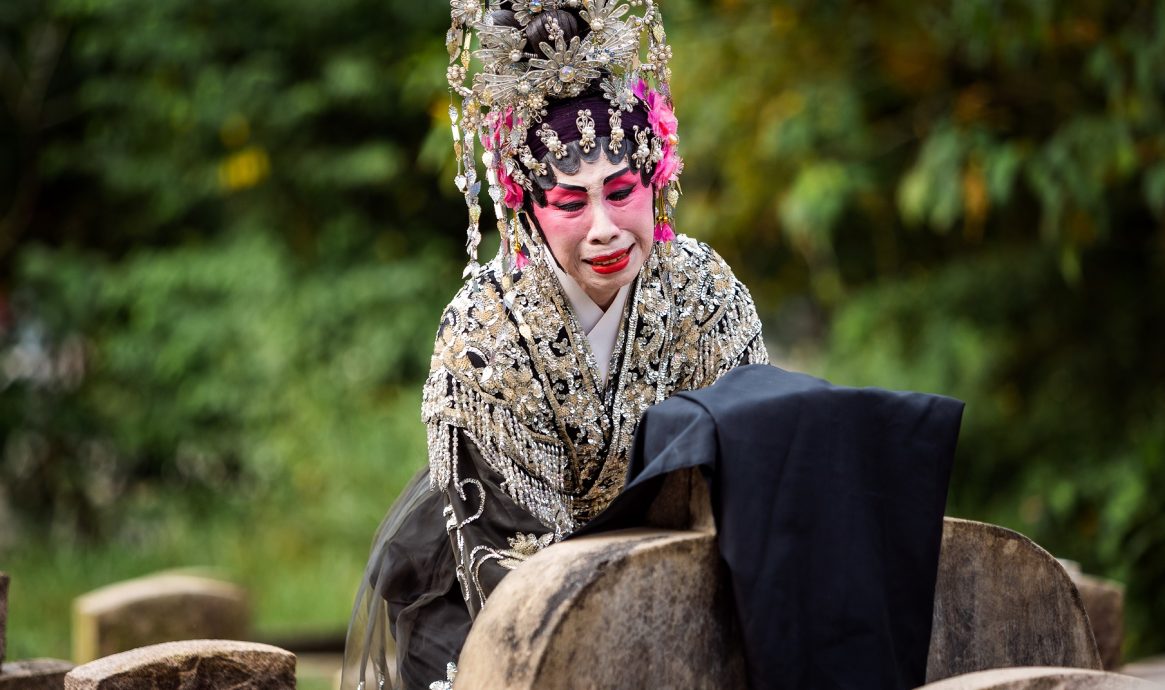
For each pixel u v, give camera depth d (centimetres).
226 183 1553
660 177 467
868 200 1184
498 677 338
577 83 452
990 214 1239
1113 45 1009
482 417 466
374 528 1455
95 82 1578
